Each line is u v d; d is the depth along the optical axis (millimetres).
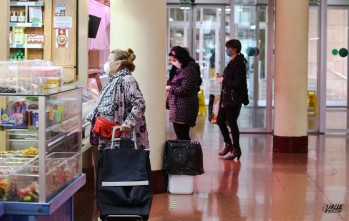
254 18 13617
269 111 13516
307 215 6582
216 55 17828
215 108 10281
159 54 7324
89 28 7305
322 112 13484
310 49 15328
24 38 6820
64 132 4527
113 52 5980
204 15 17734
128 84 5875
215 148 11312
